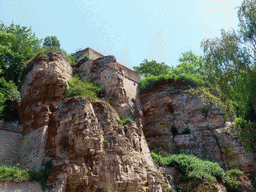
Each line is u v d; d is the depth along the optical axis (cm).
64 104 1722
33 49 2636
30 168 1612
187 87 2672
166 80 2709
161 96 2619
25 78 2133
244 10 2167
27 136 1808
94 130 1597
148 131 2489
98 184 1475
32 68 2098
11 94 1962
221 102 2345
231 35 2180
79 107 1628
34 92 1948
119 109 2092
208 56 2206
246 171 2152
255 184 2078
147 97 2659
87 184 1447
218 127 2406
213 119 2444
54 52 2141
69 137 1548
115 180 1510
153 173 1762
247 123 2288
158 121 2516
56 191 1384
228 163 2223
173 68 3522
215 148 2298
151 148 2370
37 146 1680
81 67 2422
